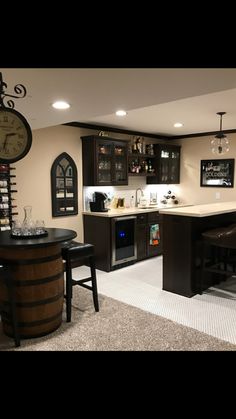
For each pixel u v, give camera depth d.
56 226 4.57
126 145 5.19
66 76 1.89
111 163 4.93
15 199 4.04
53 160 4.45
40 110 2.84
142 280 4.18
